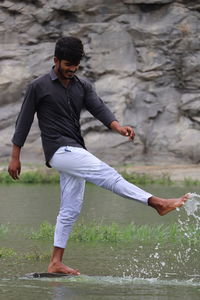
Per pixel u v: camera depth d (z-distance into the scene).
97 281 8.64
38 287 8.10
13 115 39.44
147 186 27.58
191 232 13.48
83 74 39.94
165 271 9.57
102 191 24.41
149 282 8.65
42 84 9.43
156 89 39.56
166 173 32.78
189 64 39.47
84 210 18.08
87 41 40.41
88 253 11.13
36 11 40.75
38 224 14.94
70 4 40.31
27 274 9.10
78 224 14.56
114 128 9.60
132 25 40.09
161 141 38.50
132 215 17.05
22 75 40.00
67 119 9.47
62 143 9.39
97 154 38.22
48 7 40.50
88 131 38.84
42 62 40.22
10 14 41.03
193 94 39.34
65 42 9.26
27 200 20.56
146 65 39.69
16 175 9.61
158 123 39.06
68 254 11.01
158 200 8.82
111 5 40.44
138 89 39.47
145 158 38.25
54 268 9.27
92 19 40.62
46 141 9.48
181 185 28.31
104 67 39.91
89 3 40.47
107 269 9.66
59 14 40.69
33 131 38.53
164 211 8.80
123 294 7.74
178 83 39.72
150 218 16.45
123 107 39.03
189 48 39.66
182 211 18.00
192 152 38.19
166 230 14.00
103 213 17.44
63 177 9.48
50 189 25.27
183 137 38.53
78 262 10.23
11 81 39.81
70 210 9.45
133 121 38.81
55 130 9.43
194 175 32.78
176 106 39.19
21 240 12.55
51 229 13.30
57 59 9.35
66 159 9.32
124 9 40.38
